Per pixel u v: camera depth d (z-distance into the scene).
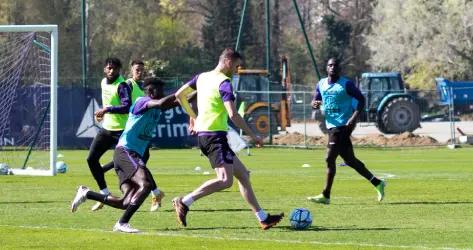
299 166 60.16
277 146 87.81
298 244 24.56
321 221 29.94
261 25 167.00
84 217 31.16
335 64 35.16
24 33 71.88
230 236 26.42
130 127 27.53
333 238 25.94
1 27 52.28
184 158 70.56
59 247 24.38
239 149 72.69
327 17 184.50
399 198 37.53
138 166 27.39
